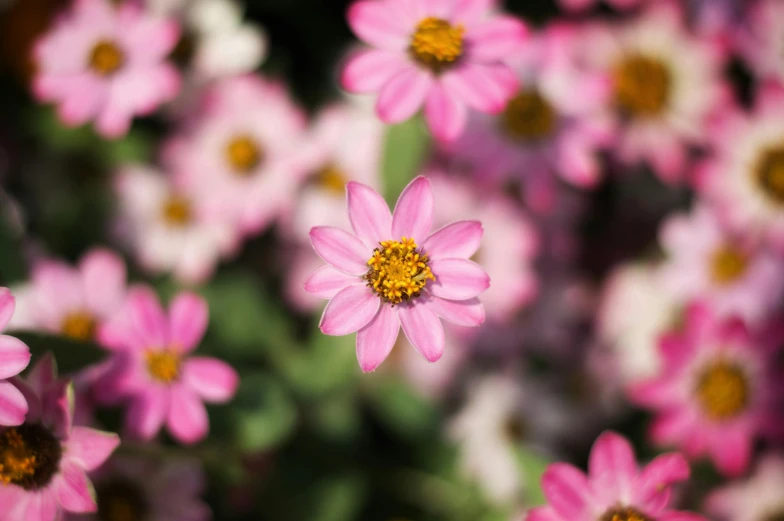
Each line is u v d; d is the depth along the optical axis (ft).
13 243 1.86
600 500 1.54
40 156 2.08
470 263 1.51
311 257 1.98
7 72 2.09
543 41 1.94
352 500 1.88
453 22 1.67
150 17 1.91
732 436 1.82
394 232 1.51
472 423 1.94
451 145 1.93
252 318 1.96
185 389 1.69
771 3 1.96
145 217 2.00
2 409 1.45
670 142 1.95
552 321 1.99
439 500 1.93
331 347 1.89
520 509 1.88
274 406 1.76
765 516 1.83
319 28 2.05
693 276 1.96
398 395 1.93
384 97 1.65
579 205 2.00
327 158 1.97
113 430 1.69
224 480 1.81
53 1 2.08
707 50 1.96
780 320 1.82
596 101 1.94
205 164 1.98
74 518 1.67
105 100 1.89
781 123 1.91
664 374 1.82
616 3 1.94
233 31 1.99
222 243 1.96
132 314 1.70
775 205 1.92
